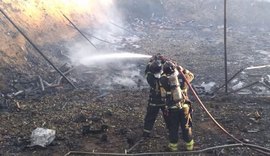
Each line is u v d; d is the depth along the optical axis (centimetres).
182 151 593
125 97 903
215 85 1057
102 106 819
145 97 905
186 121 585
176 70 593
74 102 855
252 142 622
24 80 985
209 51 1513
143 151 598
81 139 645
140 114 762
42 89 948
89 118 730
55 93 934
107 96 910
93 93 943
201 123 706
